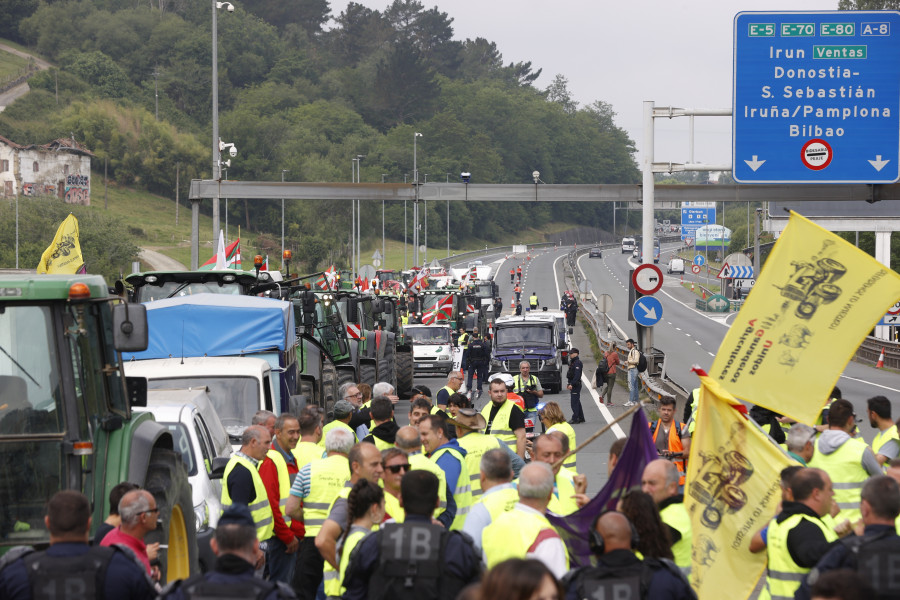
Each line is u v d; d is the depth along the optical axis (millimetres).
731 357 35844
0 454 30234
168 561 34094
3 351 30484
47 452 30297
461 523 35375
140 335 30750
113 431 32344
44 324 30578
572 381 100062
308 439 40094
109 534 25859
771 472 29953
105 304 33125
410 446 32781
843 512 32719
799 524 24516
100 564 22109
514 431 46625
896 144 83688
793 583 24688
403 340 152250
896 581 22156
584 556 28734
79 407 30781
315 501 33688
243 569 21125
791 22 84125
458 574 22656
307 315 78438
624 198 126688
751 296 35688
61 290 30484
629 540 21469
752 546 29094
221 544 21234
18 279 30812
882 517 23219
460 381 55000
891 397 120312
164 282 73812
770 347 35500
